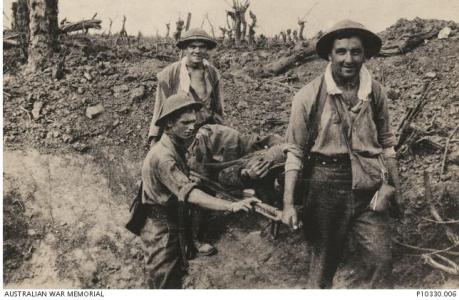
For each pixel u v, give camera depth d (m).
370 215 4.21
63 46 5.36
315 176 4.18
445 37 5.38
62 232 4.61
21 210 4.62
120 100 5.05
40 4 5.17
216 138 4.32
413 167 4.75
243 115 4.93
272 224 4.50
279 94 5.11
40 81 5.12
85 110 4.98
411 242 4.59
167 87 4.47
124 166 4.79
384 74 5.22
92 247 4.57
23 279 4.50
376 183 4.16
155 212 4.29
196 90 4.45
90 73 5.21
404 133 4.79
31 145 4.80
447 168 4.73
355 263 4.41
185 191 3.97
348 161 4.13
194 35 4.38
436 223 4.60
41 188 4.69
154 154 4.07
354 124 4.11
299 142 4.19
